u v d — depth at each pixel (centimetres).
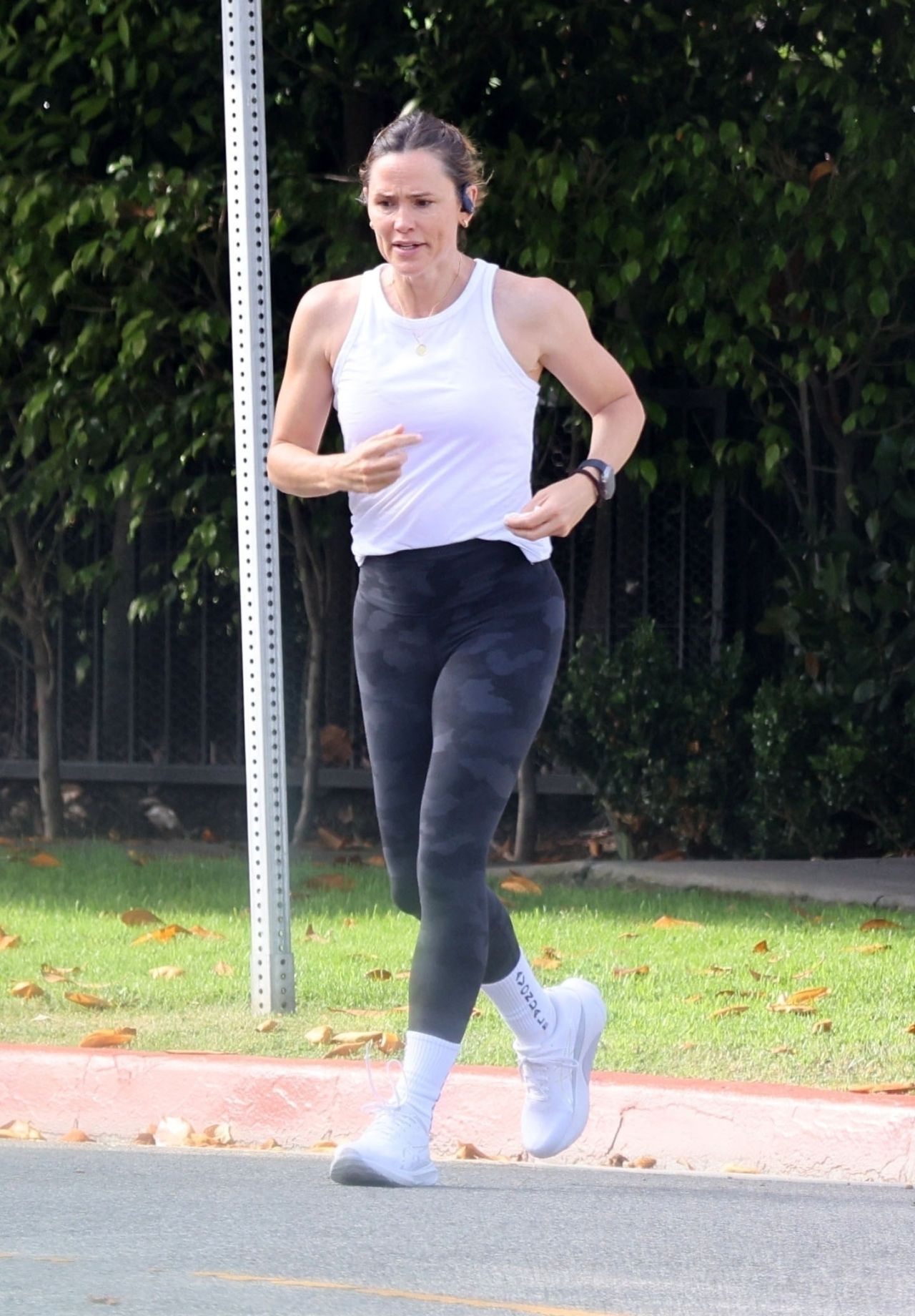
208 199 3453
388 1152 1484
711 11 3412
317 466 1476
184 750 4034
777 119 3350
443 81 3481
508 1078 1805
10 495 3841
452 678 1493
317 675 3769
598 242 3312
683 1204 1537
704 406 3631
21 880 3222
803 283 3394
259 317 2150
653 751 3522
